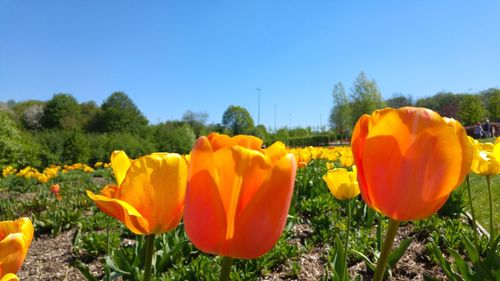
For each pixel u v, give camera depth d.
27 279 4.75
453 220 5.23
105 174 20.67
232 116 81.25
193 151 0.91
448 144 0.94
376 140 0.98
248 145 1.01
